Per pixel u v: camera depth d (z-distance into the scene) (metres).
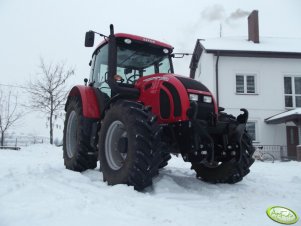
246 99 15.48
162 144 3.62
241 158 4.14
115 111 3.96
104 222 2.40
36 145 14.25
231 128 4.15
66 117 5.58
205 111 4.03
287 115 13.54
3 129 21.98
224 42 16.89
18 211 2.55
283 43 16.94
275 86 15.62
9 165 5.79
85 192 3.37
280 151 15.14
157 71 5.17
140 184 3.52
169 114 3.99
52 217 2.46
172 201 3.22
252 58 15.73
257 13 17.09
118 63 4.84
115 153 4.08
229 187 4.17
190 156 3.95
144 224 2.42
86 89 5.13
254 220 2.66
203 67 16.23
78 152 4.90
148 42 4.98
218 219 2.67
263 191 3.87
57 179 4.09
